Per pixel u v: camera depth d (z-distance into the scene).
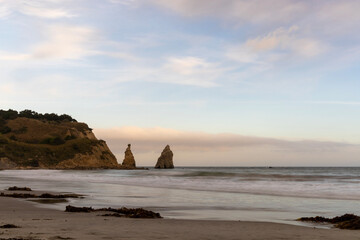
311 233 12.98
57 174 98.88
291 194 32.34
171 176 75.56
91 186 44.44
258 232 13.02
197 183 49.25
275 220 17.28
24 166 175.38
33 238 10.59
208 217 18.11
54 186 44.41
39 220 15.15
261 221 16.69
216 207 22.66
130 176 80.12
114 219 15.95
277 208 22.34
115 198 28.05
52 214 17.61
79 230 12.47
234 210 21.19
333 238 11.98
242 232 12.96
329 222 16.56
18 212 18.48
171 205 23.56
